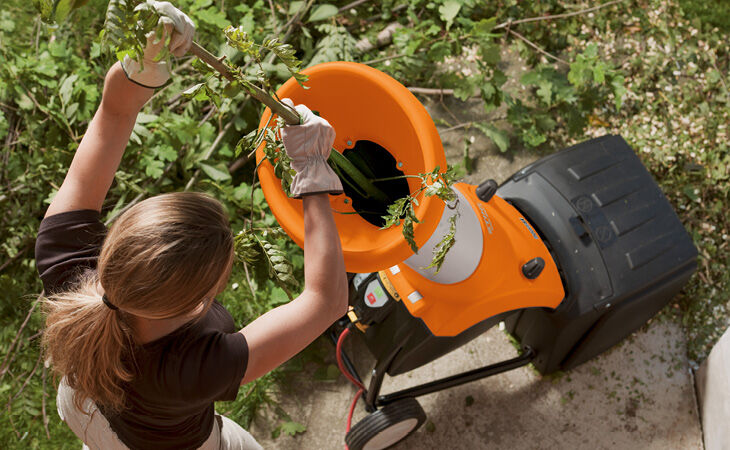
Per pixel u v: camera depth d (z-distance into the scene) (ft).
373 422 7.29
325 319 3.22
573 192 7.52
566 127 10.02
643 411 8.34
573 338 7.52
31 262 8.75
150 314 2.80
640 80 10.19
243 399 8.32
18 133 9.02
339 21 10.51
